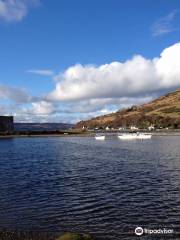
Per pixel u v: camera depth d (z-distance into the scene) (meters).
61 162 88.62
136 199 40.78
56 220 32.28
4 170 72.00
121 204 38.34
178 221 31.64
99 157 101.75
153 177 57.62
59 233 28.55
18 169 73.75
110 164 80.62
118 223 31.22
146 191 45.47
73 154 116.44
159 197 41.72
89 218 32.91
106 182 53.31
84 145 176.25
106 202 39.41
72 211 35.47
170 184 50.56
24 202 39.75
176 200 40.00
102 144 184.00
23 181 55.84
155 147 145.88
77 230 29.36
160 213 34.38
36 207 37.31
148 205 37.72
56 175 62.88
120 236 27.84
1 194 44.56
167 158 93.31
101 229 29.61
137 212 34.84
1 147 168.88
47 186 50.66
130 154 110.75
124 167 73.62
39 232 28.75
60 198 41.84
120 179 56.06
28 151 136.50
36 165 82.12
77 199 41.19
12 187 49.94
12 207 37.31
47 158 102.38
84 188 48.47
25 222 31.66
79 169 71.81
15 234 28.16
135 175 60.53
